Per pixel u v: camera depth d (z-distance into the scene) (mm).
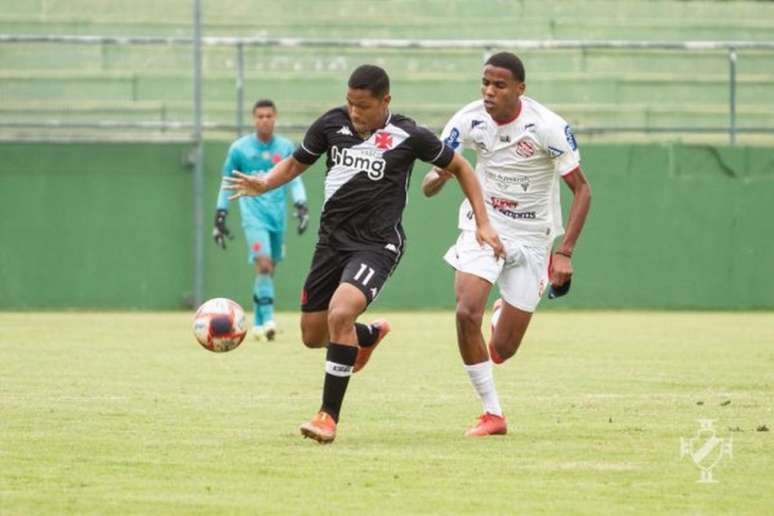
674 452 27328
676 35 95438
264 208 55938
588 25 94938
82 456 26531
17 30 90750
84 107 85500
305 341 30938
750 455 26922
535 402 35750
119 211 77125
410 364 46188
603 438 29281
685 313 77938
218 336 34406
